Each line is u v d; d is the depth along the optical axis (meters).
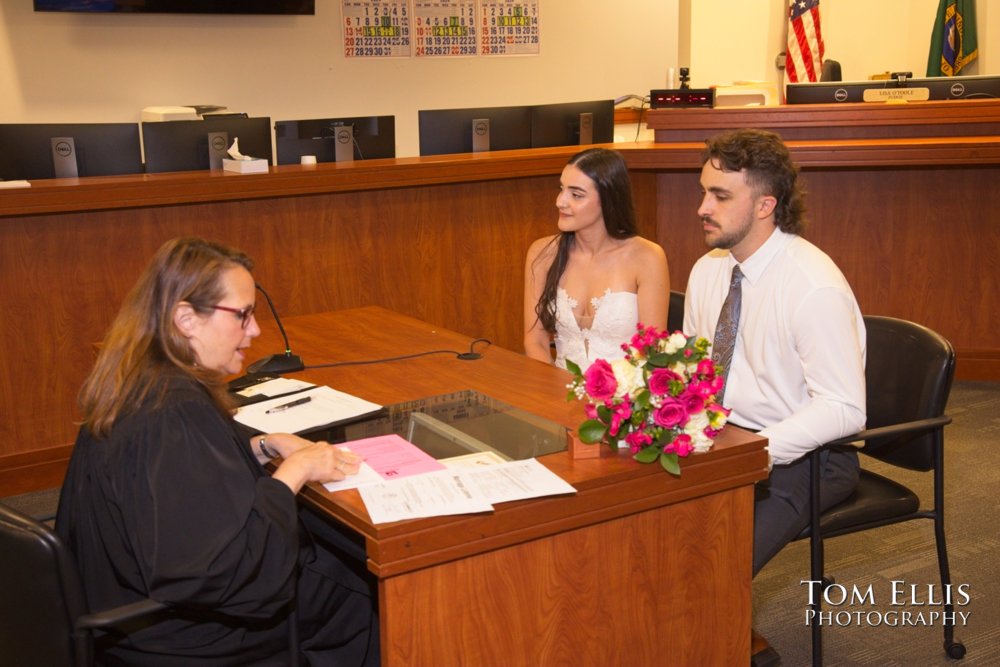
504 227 4.45
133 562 1.60
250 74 6.20
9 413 3.54
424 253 4.28
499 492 1.60
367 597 1.94
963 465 3.74
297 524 1.62
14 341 3.50
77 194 3.42
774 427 2.16
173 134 4.08
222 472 1.56
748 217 2.31
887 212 4.63
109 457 1.58
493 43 7.00
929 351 2.32
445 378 2.35
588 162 2.74
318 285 4.07
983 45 8.18
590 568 1.71
